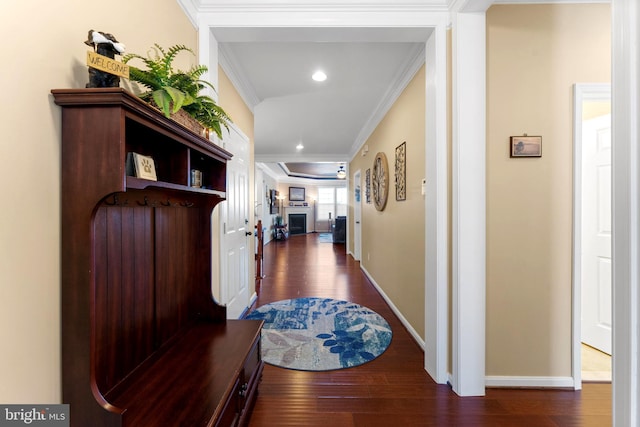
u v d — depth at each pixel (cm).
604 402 172
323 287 424
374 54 245
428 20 185
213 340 149
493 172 183
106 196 84
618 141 81
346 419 158
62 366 86
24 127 75
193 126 128
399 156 303
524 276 184
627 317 79
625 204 80
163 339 138
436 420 157
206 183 168
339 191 1342
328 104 365
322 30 189
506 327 185
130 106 84
